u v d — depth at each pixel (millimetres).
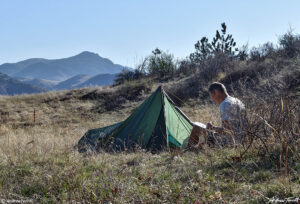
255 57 15977
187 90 15344
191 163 4133
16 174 4086
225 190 3170
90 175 3898
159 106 6566
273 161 3775
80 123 13828
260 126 4297
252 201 2844
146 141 6184
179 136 6418
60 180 3635
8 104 18188
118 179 3604
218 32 18000
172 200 3066
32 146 5820
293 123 4117
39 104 18078
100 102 17391
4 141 7145
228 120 4719
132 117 6801
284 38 15664
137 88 18125
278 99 4621
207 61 16781
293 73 11047
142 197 3174
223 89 5316
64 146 6348
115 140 6527
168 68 20484
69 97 18734
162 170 3947
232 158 3959
